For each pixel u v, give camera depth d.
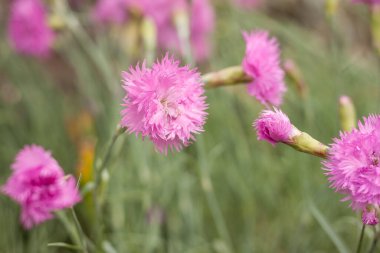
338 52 0.72
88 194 0.55
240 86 0.82
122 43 0.75
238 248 0.73
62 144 0.83
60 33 0.83
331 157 0.44
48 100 0.92
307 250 0.68
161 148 0.45
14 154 0.80
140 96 0.44
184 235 0.68
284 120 0.46
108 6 0.77
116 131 0.50
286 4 1.17
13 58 0.94
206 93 0.81
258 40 0.53
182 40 0.69
